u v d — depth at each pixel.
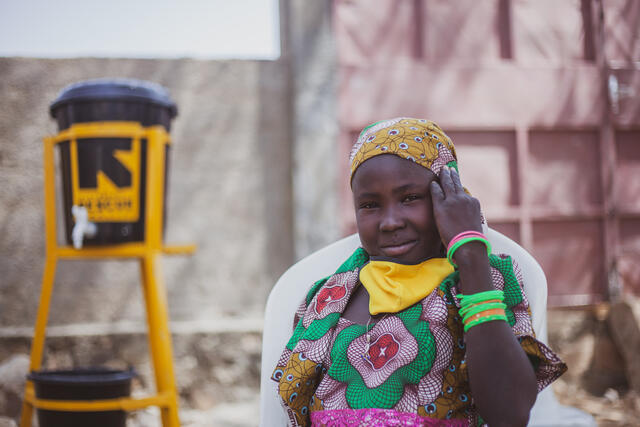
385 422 1.01
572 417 1.72
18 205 3.92
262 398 1.40
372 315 1.10
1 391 3.12
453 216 1.03
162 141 2.59
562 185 4.33
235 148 4.15
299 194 4.04
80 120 2.52
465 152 4.25
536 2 4.32
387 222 1.06
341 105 4.13
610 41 4.36
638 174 4.39
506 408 0.92
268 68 4.20
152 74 4.09
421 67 4.20
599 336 4.18
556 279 4.29
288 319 1.47
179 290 4.05
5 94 3.94
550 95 4.30
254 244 4.14
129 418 3.37
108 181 2.50
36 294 3.91
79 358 3.73
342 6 4.16
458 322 1.05
